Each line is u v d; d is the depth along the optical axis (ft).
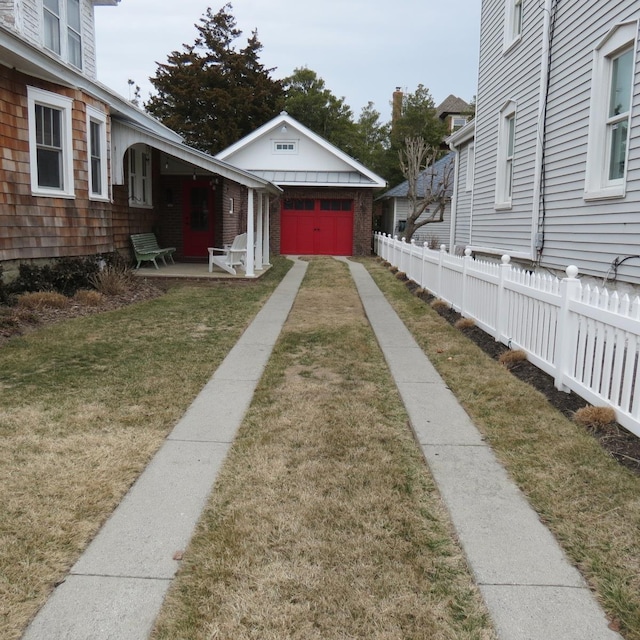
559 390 17.69
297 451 13.39
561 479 12.05
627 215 22.76
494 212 39.50
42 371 19.21
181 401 16.70
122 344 23.25
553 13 29.37
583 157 26.32
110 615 8.07
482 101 42.78
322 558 9.34
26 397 16.62
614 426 14.51
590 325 15.99
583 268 26.37
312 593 8.52
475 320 27.12
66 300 30.30
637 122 22.02
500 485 11.91
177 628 7.86
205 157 41.50
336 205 77.66
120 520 10.44
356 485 11.78
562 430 14.66
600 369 15.46
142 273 43.45
